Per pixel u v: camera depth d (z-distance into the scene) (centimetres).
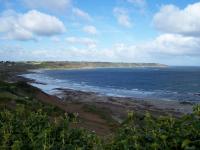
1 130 525
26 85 3516
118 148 423
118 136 443
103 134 1873
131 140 423
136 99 5950
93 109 3203
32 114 588
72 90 7488
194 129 401
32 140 478
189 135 397
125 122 465
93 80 13012
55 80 12700
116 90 8450
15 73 16700
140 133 436
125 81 12331
